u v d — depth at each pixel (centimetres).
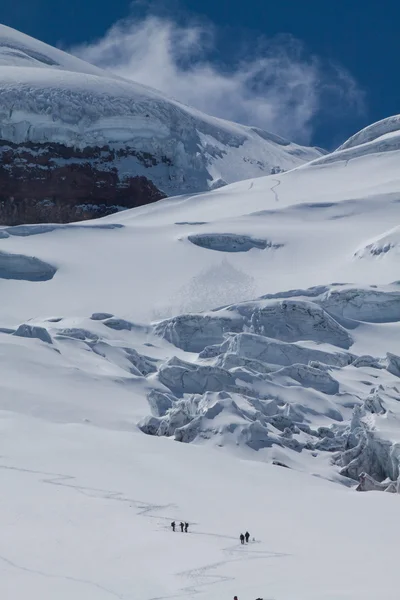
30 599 4544
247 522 6362
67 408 10331
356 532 6162
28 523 6031
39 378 11331
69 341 13525
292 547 5659
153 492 7062
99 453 8100
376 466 9419
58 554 5394
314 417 11294
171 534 5912
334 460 9725
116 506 6562
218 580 4847
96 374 11981
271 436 9631
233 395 10819
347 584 4441
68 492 6850
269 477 8000
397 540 5903
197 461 8225
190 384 11950
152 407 10731
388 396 11569
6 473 7288
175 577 4956
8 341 12506
